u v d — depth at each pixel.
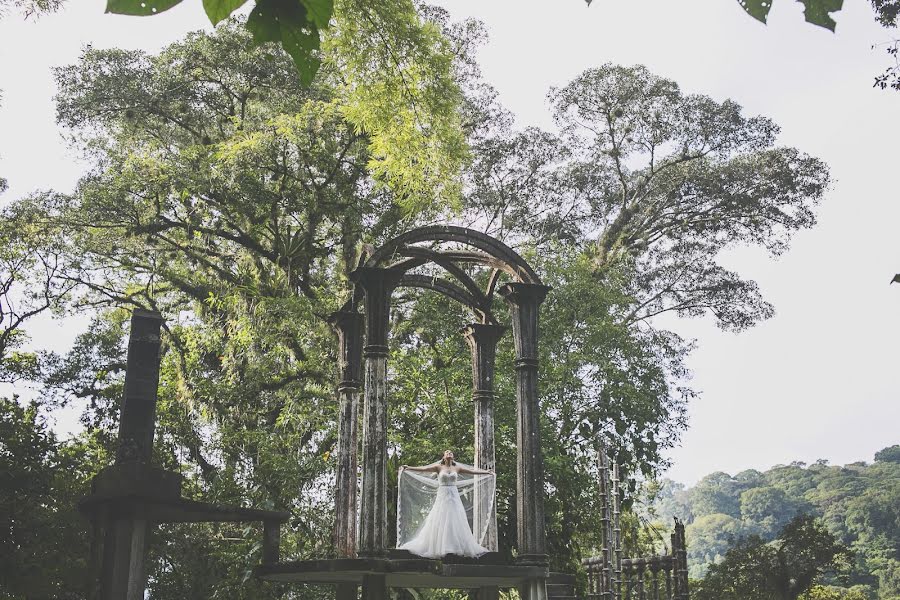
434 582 12.41
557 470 19.39
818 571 34.41
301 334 23.09
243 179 24.64
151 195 26.23
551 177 32.06
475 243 12.82
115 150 29.55
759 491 114.31
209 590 18.56
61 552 16.20
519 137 31.00
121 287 30.38
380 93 12.71
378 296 12.25
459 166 14.73
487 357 13.95
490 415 13.68
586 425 23.22
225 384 22.97
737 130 34.31
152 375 12.95
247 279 26.30
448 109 13.24
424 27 12.23
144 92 27.92
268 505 18.62
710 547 114.81
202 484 21.89
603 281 27.36
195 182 25.36
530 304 12.59
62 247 26.39
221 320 27.64
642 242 34.94
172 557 18.83
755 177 34.06
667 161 35.56
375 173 14.84
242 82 28.16
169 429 22.92
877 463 118.88
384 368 12.00
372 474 11.55
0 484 16.64
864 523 88.88
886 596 73.94
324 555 19.14
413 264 12.67
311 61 1.90
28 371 25.05
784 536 35.03
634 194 35.56
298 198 24.81
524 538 11.75
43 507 16.92
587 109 34.91
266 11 1.87
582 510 20.28
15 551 15.84
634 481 23.89
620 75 34.25
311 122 24.47
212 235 28.14
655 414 24.28
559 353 23.92
